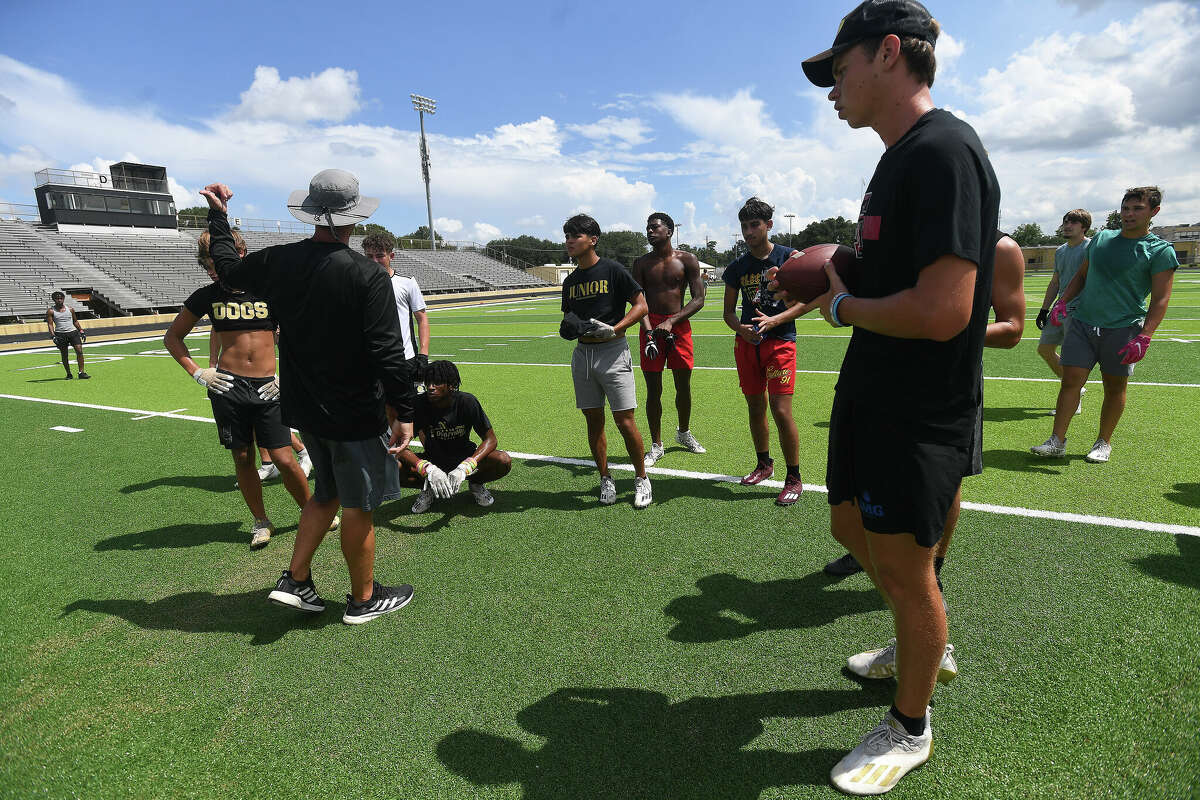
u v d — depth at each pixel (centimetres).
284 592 248
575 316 357
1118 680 202
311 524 255
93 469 507
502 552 326
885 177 147
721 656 228
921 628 158
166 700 215
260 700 213
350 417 239
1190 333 1082
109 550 346
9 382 1055
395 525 370
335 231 233
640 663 226
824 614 253
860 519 194
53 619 272
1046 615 241
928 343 144
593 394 372
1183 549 289
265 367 335
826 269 168
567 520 366
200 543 355
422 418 380
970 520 334
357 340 233
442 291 4600
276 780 177
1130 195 381
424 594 285
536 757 182
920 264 135
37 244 2977
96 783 178
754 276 373
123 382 1004
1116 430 497
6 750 192
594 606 267
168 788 176
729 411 643
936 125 139
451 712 204
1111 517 330
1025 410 586
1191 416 527
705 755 180
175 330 325
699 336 1446
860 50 149
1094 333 405
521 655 234
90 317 2642
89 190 3344
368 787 173
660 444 479
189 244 3669
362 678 224
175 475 488
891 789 164
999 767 170
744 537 331
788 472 375
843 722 192
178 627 264
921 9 144
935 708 194
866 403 153
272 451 339
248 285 243
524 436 573
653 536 337
